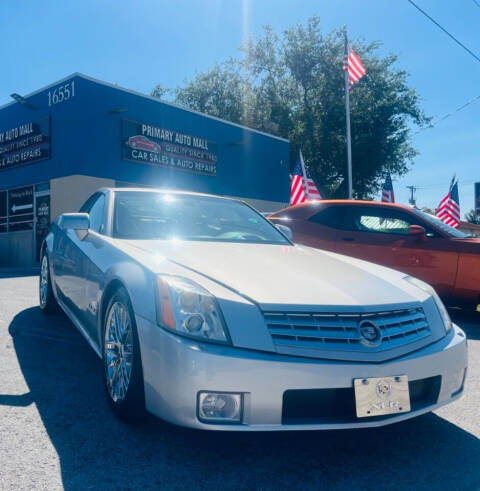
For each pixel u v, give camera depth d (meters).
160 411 2.32
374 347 2.36
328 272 2.92
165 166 15.40
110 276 2.90
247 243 3.66
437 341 2.64
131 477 2.19
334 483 2.23
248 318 2.30
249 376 2.20
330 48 28.97
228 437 2.64
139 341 2.46
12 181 15.25
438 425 2.92
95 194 4.71
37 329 4.69
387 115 27.62
